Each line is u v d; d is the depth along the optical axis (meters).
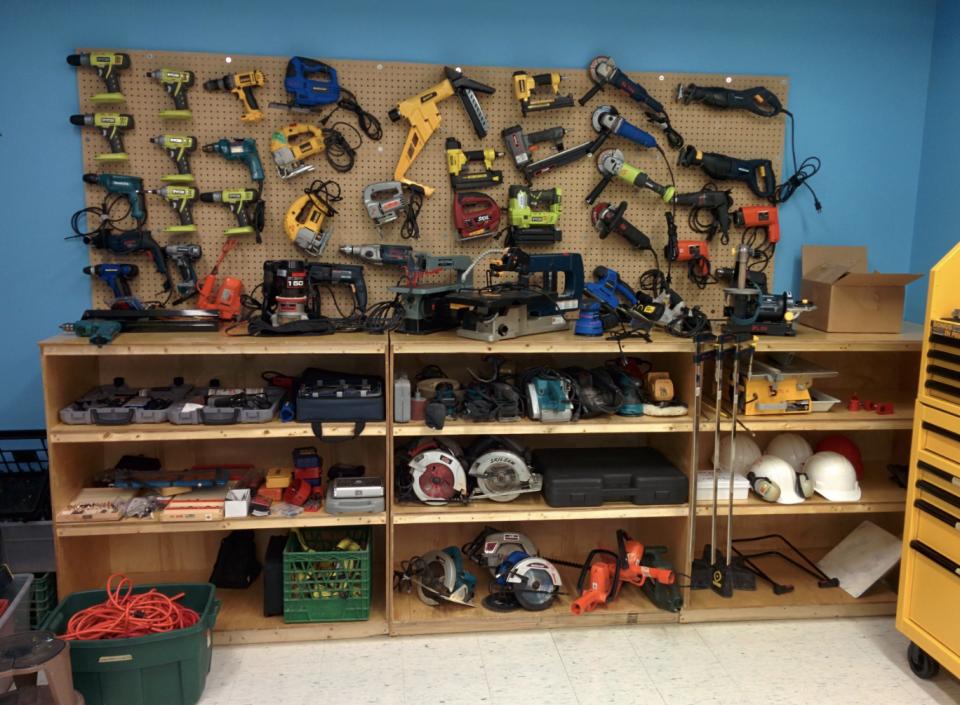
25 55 2.42
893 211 2.91
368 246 2.56
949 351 2.10
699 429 2.50
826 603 2.63
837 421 2.54
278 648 2.39
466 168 2.63
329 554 2.39
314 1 2.51
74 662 1.97
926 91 2.83
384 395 2.40
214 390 2.53
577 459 2.70
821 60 2.77
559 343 2.35
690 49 2.70
